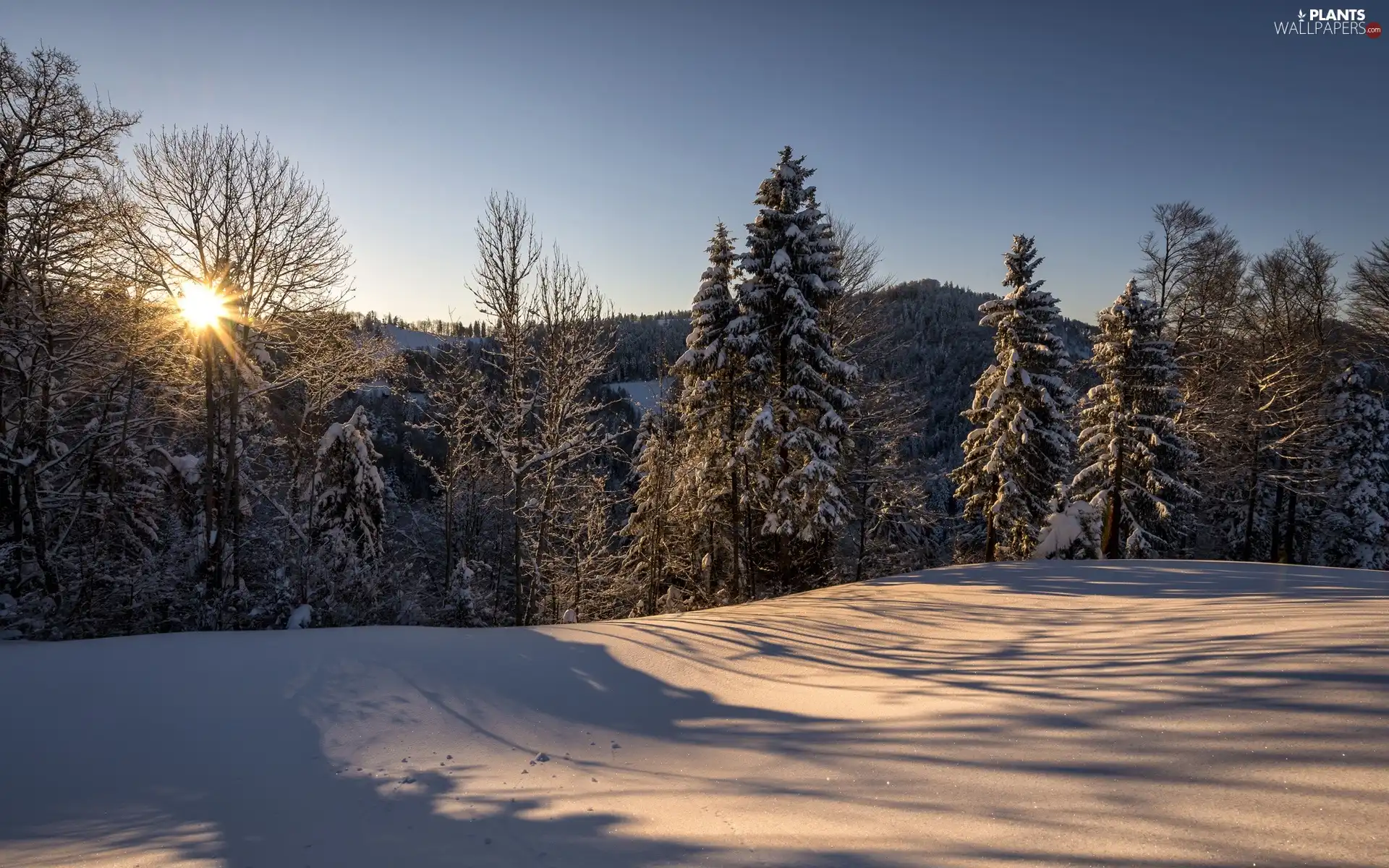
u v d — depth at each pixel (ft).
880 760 13.76
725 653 27.04
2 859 13.41
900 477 80.43
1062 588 33.94
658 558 75.25
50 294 50.62
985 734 14.03
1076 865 7.88
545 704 22.38
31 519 54.54
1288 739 10.50
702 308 63.05
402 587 63.16
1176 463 72.54
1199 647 17.66
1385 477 83.76
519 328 55.98
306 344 60.39
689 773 15.42
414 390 95.71
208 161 50.21
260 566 66.90
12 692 23.63
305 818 14.37
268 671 25.57
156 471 62.34
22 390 52.42
